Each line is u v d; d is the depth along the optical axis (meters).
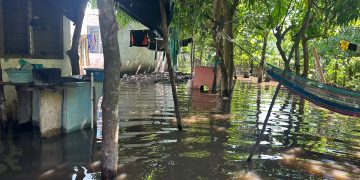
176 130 7.86
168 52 7.57
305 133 8.14
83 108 7.54
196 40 17.78
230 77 13.66
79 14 8.61
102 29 4.42
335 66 18.91
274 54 25.23
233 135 7.62
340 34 17.42
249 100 13.42
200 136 7.43
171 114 9.62
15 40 8.67
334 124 9.31
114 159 4.66
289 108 11.85
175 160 5.89
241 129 8.22
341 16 7.26
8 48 8.57
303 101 13.81
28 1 8.73
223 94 13.45
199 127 8.23
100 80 7.72
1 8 8.25
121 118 8.91
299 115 10.50
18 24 8.69
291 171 5.62
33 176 4.99
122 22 11.89
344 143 7.39
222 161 5.94
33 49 8.97
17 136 6.86
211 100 12.65
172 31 9.57
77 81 7.30
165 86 17.02
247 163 5.89
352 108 7.12
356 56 17.69
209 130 7.98
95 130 7.54
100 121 8.41
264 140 7.35
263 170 5.60
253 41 22.86
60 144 6.49
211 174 5.34
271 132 8.06
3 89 7.49
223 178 5.20
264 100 13.73
